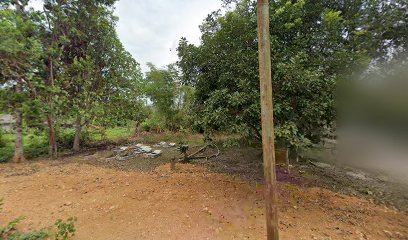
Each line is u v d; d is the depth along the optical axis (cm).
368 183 402
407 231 239
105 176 433
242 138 380
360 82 305
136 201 318
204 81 435
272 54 337
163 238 230
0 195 332
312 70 317
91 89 769
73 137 798
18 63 524
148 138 923
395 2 316
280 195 339
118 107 838
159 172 465
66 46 691
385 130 339
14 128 583
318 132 388
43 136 715
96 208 295
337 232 237
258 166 518
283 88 307
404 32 307
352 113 323
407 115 307
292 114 323
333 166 504
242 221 264
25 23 535
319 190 362
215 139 595
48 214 277
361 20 342
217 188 369
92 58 751
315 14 398
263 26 171
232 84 363
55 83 639
